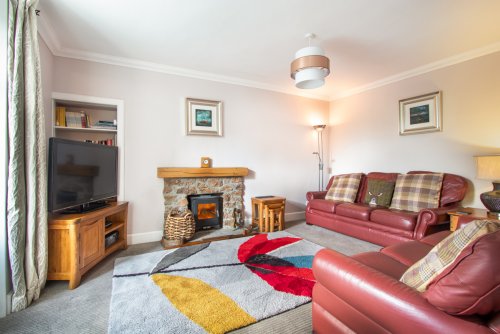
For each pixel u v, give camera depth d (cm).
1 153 169
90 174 262
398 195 328
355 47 294
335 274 126
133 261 260
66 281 218
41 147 193
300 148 468
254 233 363
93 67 309
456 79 316
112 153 304
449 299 85
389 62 336
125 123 326
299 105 468
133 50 302
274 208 382
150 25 248
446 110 326
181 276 222
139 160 333
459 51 304
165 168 338
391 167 394
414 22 242
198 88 374
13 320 162
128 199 325
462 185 291
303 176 472
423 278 108
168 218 324
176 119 357
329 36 270
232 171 386
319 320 143
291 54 315
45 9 220
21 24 177
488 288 79
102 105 323
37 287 188
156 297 186
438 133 335
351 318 121
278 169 444
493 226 99
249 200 416
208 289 198
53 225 205
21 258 175
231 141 399
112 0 210
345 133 471
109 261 261
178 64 346
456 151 316
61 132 323
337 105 488
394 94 389
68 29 254
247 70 368
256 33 265
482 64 293
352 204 355
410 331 93
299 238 335
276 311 169
